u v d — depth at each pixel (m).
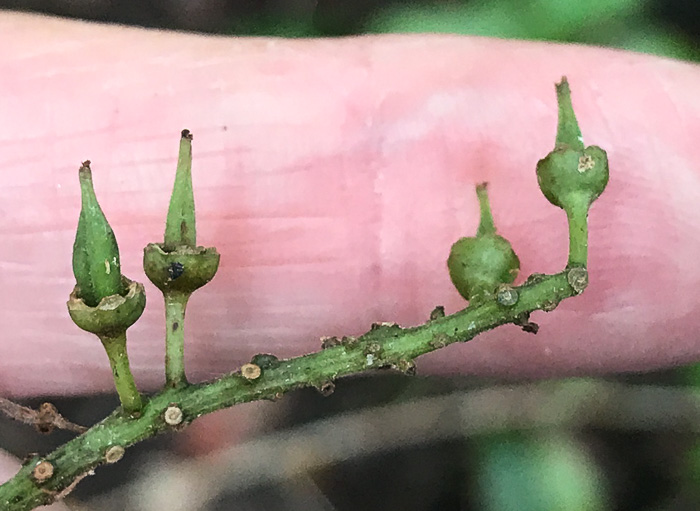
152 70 0.07
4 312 0.07
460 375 0.07
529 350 0.07
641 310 0.07
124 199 0.07
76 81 0.07
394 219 0.07
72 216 0.07
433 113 0.07
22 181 0.07
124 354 0.05
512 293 0.05
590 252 0.07
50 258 0.07
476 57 0.07
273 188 0.07
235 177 0.07
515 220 0.07
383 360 0.05
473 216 0.07
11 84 0.07
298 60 0.07
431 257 0.07
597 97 0.07
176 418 0.05
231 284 0.07
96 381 0.07
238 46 0.07
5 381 0.07
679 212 0.07
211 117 0.07
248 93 0.07
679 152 0.07
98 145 0.07
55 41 0.07
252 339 0.07
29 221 0.07
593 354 0.07
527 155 0.07
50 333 0.07
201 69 0.07
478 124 0.07
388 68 0.07
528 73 0.07
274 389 0.05
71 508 0.07
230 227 0.07
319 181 0.07
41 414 0.05
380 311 0.07
